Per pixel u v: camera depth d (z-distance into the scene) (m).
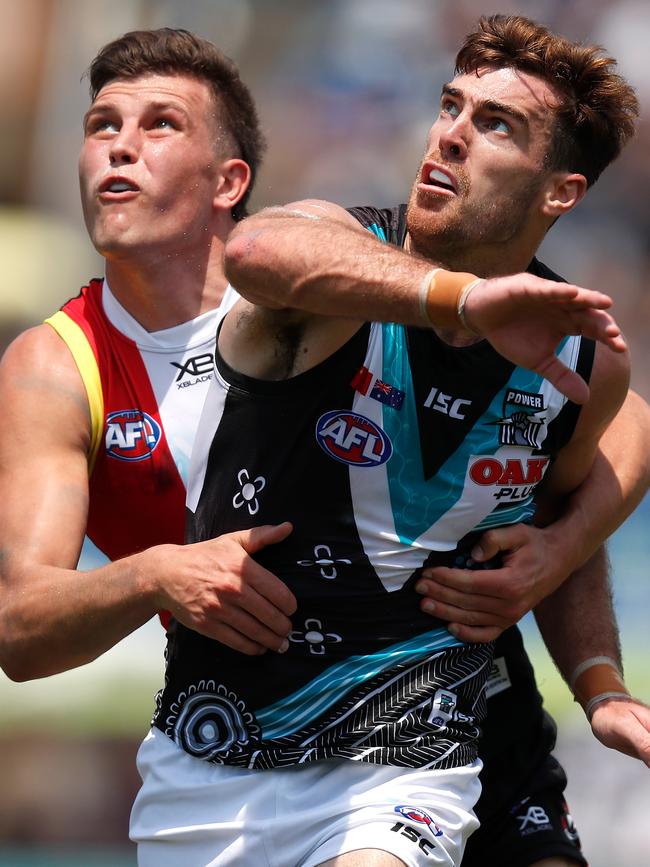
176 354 12.18
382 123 38.56
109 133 12.55
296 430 10.49
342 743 10.52
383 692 10.66
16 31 38.56
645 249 36.47
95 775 24.27
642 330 35.84
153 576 10.52
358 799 10.37
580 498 12.26
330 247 9.16
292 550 10.65
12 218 38.62
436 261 11.03
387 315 8.95
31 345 12.20
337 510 10.55
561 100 10.97
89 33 39.19
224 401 10.88
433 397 10.48
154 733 11.33
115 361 12.20
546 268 11.89
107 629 10.78
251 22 39.41
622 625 26.64
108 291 12.41
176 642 11.30
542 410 10.95
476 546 11.16
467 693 11.04
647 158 36.72
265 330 10.43
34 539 11.26
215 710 10.83
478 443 10.72
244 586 10.30
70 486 11.55
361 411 10.41
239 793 10.63
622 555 27.55
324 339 10.27
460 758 10.81
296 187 38.12
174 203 12.26
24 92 38.91
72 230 38.41
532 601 11.41
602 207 36.66
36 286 36.34
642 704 12.03
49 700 24.44
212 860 10.59
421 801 10.43
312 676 10.63
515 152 10.83
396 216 11.35
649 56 37.91
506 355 8.55
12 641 11.05
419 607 10.90
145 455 11.95
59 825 23.94
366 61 39.19
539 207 11.12
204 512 11.18
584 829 23.59
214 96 12.88
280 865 10.40
